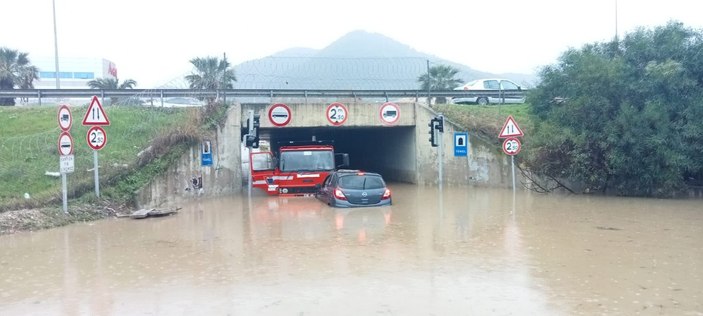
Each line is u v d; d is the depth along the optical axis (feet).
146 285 29.71
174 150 66.03
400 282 29.40
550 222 48.44
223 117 76.43
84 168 60.39
